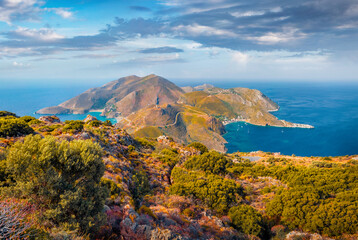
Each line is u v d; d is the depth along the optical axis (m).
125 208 14.10
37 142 12.23
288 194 28.30
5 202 8.48
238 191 34.09
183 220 17.70
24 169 11.15
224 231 19.53
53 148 12.31
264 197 34.31
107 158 32.00
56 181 11.20
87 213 11.38
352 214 22.66
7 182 11.12
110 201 16.55
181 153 65.25
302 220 24.17
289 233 22.98
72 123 45.47
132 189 25.42
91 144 14.32
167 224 15.46
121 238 11.81
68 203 10.73
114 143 46.31
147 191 27.95
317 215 23.83
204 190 29.31
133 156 45.75
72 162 12.65
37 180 10.95
